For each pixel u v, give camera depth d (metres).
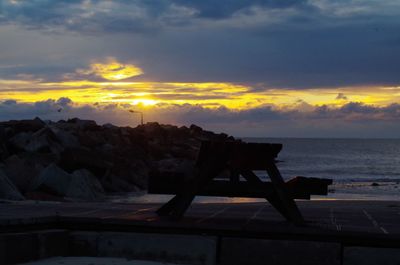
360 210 12.82
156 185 9.84
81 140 42.22
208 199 26.28
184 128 72.81
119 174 35.75
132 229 8.93
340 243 8.23
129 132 54.34
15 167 26.09
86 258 8.59
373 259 8.00
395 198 33.25
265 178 53.00
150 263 8.38
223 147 9.24
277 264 8.32
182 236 8.58
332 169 80.75
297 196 9.35
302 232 8.35
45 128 38.31
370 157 125.25
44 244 8.46
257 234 8.54
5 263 7.99
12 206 12.23
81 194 25.47
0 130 34.66
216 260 8.53
